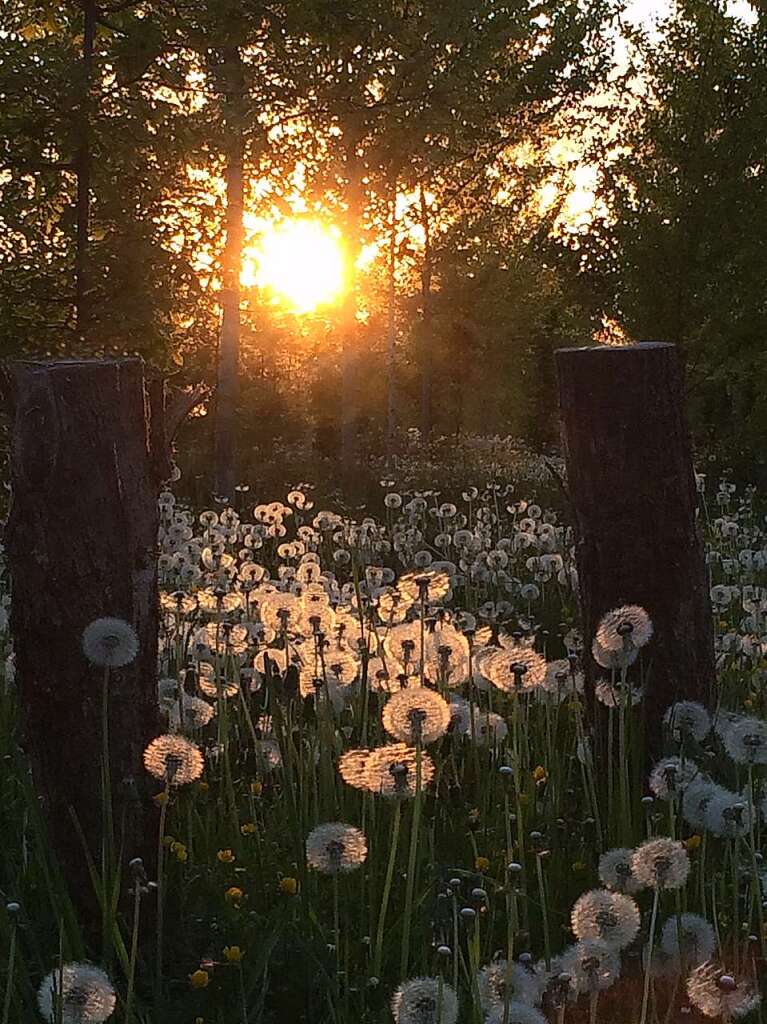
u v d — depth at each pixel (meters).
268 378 26.53
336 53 14.00
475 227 25.42
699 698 4.32
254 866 3.61
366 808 3.74
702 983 2.44
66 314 11.41
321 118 14.86
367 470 19.55
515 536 9.01
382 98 16.22
